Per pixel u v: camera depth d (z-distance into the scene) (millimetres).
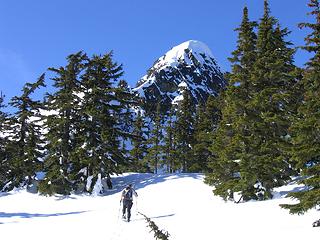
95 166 33594
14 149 37156
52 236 15023
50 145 35375
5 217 23047
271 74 24484
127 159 36969
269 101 24188
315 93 15102
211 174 26688
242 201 24219
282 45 26484
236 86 25734
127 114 38719
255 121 24188
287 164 22594
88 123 35531
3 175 36688
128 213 19156
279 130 23859
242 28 27812
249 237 12734
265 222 15156
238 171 25188
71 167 35281
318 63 15148
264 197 23062
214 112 55688
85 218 20688
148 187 33375
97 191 33438
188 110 58031
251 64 26641
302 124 14336
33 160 37906
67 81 36000
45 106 39844
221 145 26438
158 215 21484
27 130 39281
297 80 24922
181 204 26875
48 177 33375
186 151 56375
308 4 15688
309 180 14047
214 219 17125
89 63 36688
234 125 25297
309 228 13070
